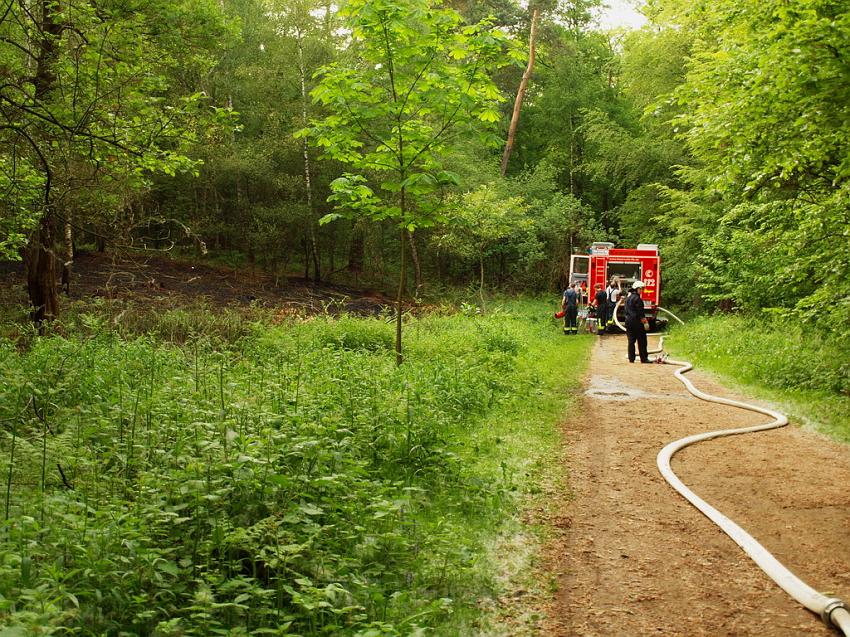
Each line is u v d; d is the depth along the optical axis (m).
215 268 34.03
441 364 11.65
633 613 4.18
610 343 23.36
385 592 4.25
